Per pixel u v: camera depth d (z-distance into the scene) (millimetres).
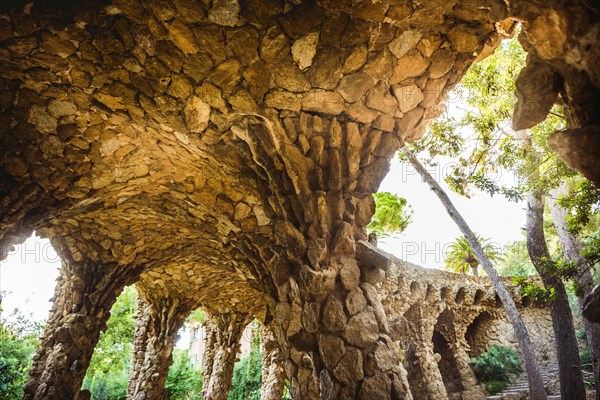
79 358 6965
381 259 4199
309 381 4262
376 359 3777
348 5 3291
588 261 7406
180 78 3938
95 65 3971
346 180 4395
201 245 7660
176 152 5082
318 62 3709
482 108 9398
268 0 3275
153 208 6383
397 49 3650
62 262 7422
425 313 13383
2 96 4320
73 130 4750
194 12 3363
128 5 3375
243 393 20656
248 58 3699
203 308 12719
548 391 14328
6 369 13641
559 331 8914
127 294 19688
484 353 16172
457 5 3275
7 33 3646
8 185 4891
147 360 10258
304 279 4113
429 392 12227
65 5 3432
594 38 1823
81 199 5582
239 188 5301
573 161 1952
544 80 2188
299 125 4172
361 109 4133
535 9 2014
